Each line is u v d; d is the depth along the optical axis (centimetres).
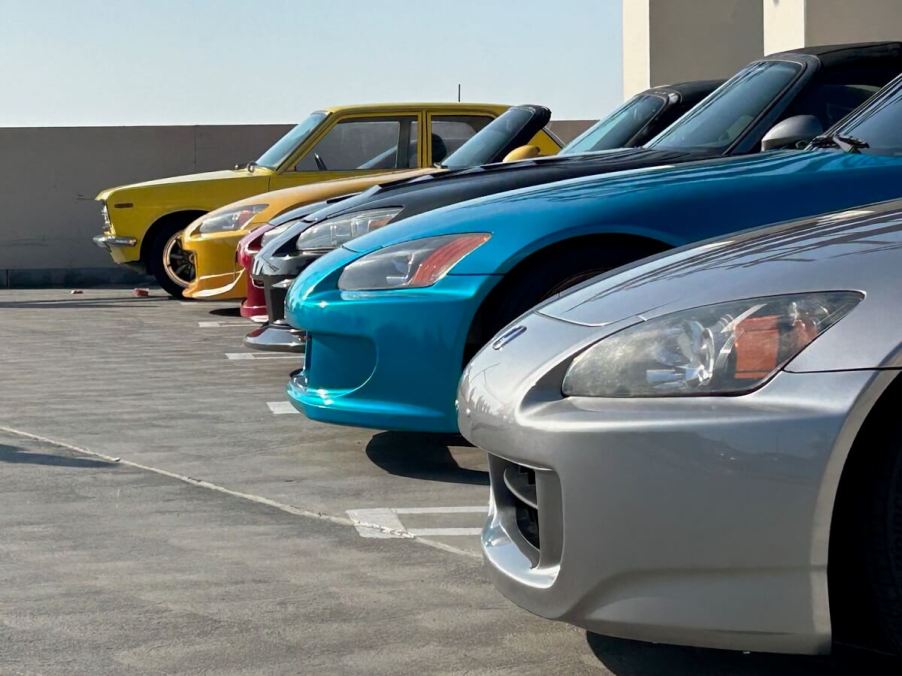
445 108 1127
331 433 556
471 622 319
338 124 1130
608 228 433
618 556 249
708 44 1458
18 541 397
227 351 838
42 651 304
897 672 279
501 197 467
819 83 605
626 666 288
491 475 300
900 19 1085
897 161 447
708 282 270
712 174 457
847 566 247
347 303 450
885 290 245
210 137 1477
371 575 358
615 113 771
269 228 786
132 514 429
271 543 392
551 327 287
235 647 305
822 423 236
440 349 436
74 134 1460
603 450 250
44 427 584
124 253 1176
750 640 243
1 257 1454
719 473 241
